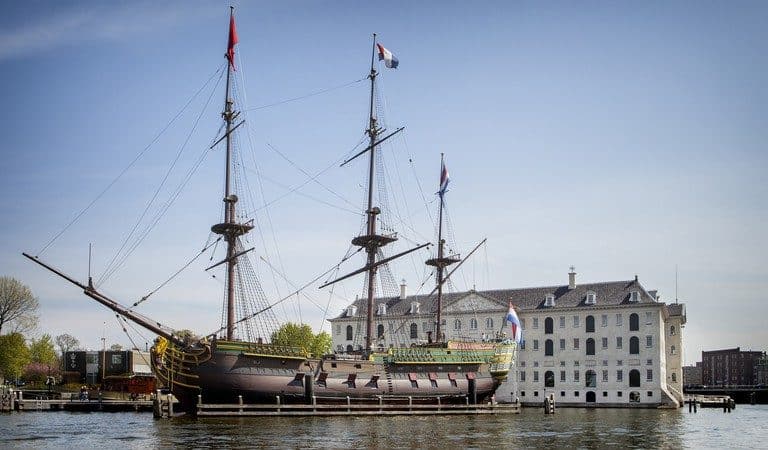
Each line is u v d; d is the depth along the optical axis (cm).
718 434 6856
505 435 6353
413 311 15550
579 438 6175
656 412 11588
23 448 5050
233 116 8606
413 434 6234
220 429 6394
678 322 16138
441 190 11144
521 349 14588
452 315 15188
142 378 12419
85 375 14162
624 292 14225
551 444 5650
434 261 11031
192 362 7506
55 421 7625
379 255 9862
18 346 13538
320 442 5469
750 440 6241
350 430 6444
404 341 15488
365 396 8531
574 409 12794
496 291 15475
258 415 7719
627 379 13750
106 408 10238
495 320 14825
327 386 8250
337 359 8588
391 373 8812
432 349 9200
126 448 5041
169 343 7638
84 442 5406
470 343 9594
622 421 8681
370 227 9688
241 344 7681
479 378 9544
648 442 5925
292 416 7931
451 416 8950
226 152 8588
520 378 14525
